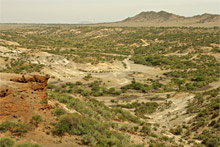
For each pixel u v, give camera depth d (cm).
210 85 7500
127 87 7581
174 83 8031
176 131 3319
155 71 10706
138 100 6019
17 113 1355
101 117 2314
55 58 10862
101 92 6856
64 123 1467
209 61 11544
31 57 10231
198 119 3556
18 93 1461
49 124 1434
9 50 10544
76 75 9238
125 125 2359
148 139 2108
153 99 6034
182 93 5856
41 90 1673
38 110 1509
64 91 6462
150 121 3944
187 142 2698
